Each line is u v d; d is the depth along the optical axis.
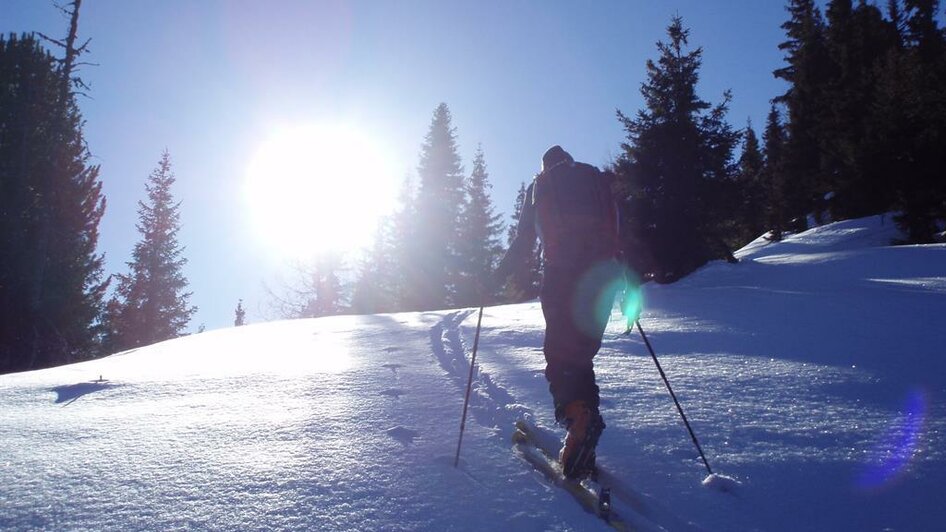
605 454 3.59
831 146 31.91
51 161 29.95
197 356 8.33
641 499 3.03
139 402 5.43
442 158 42.47
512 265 3.85
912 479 3.12
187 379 6.32
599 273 3.54
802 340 6.88
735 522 2.81
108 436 4.24
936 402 4.33
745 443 3.65
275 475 3.34
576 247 3.57
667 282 22.48
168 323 47.16
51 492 3.22
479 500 3.04
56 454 3.87
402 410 4.60
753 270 19.25
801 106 38.88
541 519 2.85
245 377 6.19
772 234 39.56
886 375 5.09
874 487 3.06
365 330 9.92
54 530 2.79
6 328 27.42
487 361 6.40
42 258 28.11
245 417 4.56
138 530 2.77
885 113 27.36
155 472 3.45
